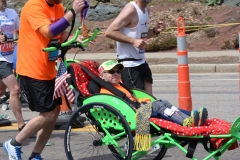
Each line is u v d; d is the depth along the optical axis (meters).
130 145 5.74
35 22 5.77
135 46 6.81
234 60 16.98
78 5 5.70
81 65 6.39
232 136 5.42
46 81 5.98
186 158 6.90
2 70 8.05
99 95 6.03
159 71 16.75
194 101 11.28
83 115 8.99
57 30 5.68
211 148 5.71
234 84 13.45
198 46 19.02
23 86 6.05
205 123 5.83
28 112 10.65
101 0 22.28
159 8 21.59
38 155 6.39
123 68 6.41
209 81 14.20
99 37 20.73
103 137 6.32
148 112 5.70
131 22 6.93
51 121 6.12
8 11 8.55
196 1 21.89
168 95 12.25
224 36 19.28
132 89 6.67
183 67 8.51
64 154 7.27
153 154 6.87
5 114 9.65
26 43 5.93
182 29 8.49
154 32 7.45
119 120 5.87
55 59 5.98
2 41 8.00
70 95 5.99
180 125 5.68
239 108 10.23
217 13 20.77
